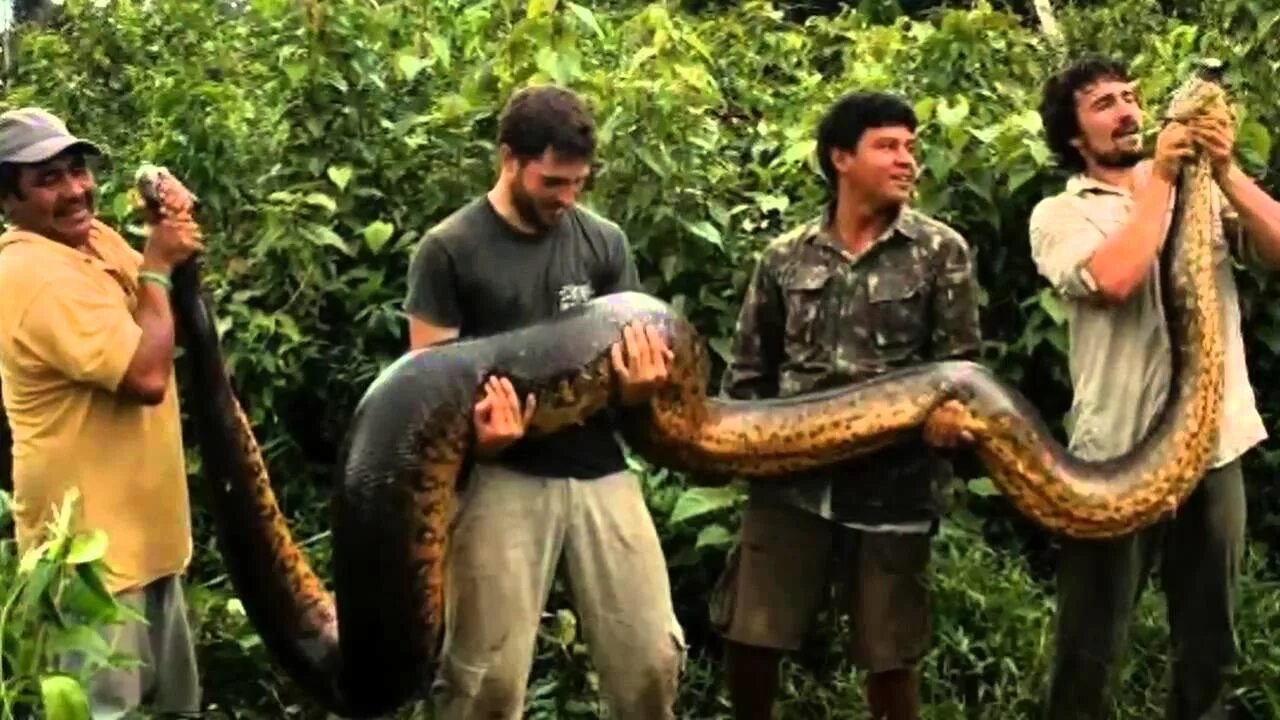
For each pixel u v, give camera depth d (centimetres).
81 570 422
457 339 487
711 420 511
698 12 1200
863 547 529
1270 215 523
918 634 532
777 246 548
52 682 393
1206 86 516
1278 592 673
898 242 527
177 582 526
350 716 508
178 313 510
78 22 1005
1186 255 519
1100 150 534
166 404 513
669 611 498
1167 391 526
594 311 479
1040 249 534
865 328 526
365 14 767
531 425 471
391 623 464
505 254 487
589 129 477
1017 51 828
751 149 794
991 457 515
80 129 942
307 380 712
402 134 739
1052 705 545
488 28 817
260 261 720
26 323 486
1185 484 519
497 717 484
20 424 498
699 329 702
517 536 477
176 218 496
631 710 495
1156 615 646
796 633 540
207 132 743
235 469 516
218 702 612
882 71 825
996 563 679
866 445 514
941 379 512
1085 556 533
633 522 493
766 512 537
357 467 459
